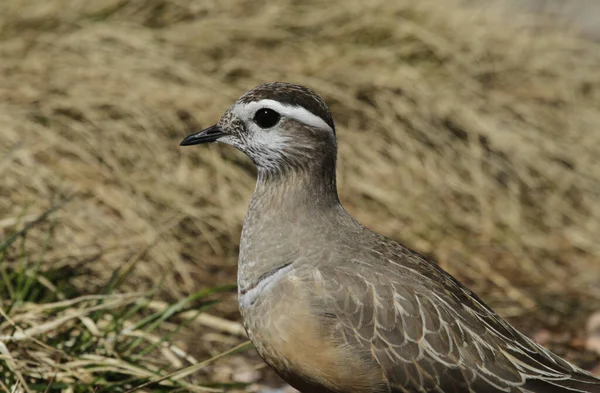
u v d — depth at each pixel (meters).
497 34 18.23
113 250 13.38
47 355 10.64
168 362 11.53
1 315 10.84
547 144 16.78
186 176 14.91
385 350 8.99
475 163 16.14
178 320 12.70
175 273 13.90
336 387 9.18
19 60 15.41
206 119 15.30
